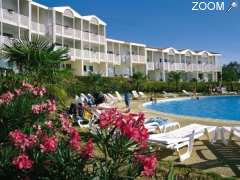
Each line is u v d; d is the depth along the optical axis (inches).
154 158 158.6
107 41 2240.4
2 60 867.4
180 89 2105.1
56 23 1763.0
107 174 160.9
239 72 4308.6
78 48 1951.3
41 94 323.6
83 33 1923.0
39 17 1684.3
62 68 697.6
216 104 1515.7
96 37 2044.8
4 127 245.0
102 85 1576.0
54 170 164.4
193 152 410.6
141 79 1950.1
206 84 2284.7
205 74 3125.0
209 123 661.9
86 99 917.2
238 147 434.3
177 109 1291.8
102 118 171.8
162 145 384.5
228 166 351.9
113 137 167.9
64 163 163.2
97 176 161.3
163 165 341.7
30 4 1498.5
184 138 409.1
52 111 268.7
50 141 165.9
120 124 164.9
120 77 1883.6
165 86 2018.9
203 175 309.9
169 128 577.9
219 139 482.3
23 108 258.7
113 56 2224.4
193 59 3004.4
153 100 1462.8
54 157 164.6
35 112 259.0
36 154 167.9
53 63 627.2
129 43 2400.3
